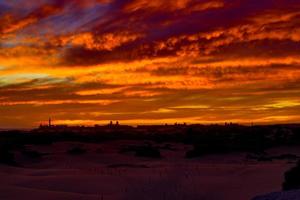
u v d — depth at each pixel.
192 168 38.12
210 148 63.34
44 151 68.56
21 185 30.11
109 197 25.81
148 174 35.22
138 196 25.98
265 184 27.02
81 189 28.91
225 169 36.31
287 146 67.81
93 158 60.38
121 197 25.75
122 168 42.75
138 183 30.50
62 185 30.09
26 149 68.31
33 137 87.88
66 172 37.69
